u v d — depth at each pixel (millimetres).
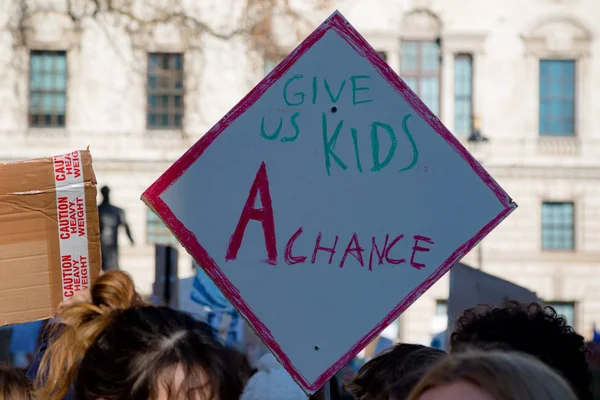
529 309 8008
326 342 8000
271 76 8266
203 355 6031
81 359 6414
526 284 77688
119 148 74625
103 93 74062
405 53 76938
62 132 73938
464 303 17359
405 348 7895
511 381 4023
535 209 77375
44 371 7148
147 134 74750
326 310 8031
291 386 10133
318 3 67500
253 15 58156
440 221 8234
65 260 9195
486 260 77688
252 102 8219
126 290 7367
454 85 76750
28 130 73625
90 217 9266
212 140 8148
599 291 77688
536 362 4195
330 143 8258
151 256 75312
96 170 74625
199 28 59531
